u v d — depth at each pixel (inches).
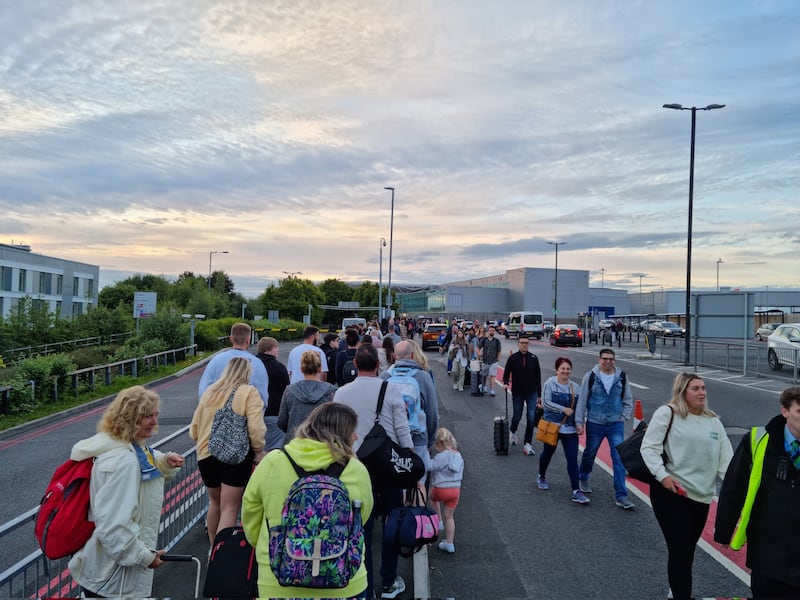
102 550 125.6
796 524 130.2
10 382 599.5
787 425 135.1
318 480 108.0
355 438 118.3
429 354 1331.2
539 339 2058.3
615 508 270.5
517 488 302.8
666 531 170.7
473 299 3964.1
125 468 124.3
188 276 4200.3
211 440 184.5
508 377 402.0
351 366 339.6
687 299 1059.3
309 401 203.6
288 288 3622.0
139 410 129.5
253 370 228.4
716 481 171.0
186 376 979.9
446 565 207.5
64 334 1342.3
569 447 283.0
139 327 1258.6
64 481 124.0
